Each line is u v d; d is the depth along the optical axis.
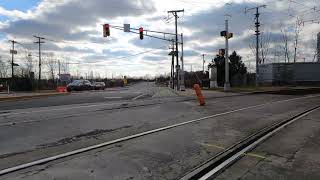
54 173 6.30
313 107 20.56
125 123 12.65
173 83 67.56
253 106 20.58
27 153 7.81
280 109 19.08
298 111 18.16
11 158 7.34
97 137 9.83
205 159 7.71
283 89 41.12
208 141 9.70
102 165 6.94
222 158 7.85
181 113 16.22
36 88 57.28
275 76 62.56
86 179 6.04
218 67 66.69
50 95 32.66
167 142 9.36
